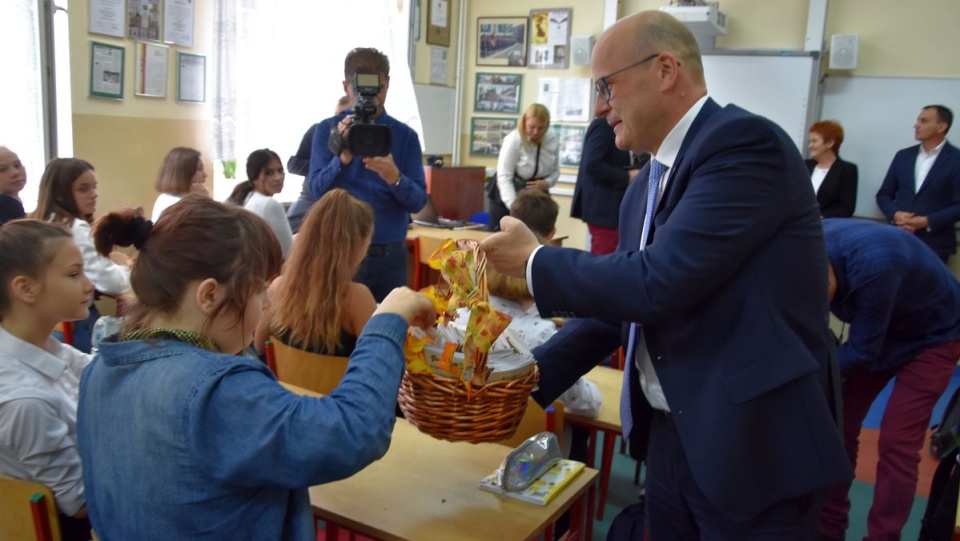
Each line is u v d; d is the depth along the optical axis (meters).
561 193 6.30
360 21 5.39
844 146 5.30
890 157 5.18
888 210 4.84
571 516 1.69
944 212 4.57
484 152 6.66
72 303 1.58
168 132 4.22
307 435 0.93
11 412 1.43
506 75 6.47
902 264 2.11
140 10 3.94
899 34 5.08
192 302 1.01
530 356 1.28
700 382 1.18
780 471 1.16
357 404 0.98
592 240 4.57
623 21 1.25
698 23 5.09
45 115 3.52
